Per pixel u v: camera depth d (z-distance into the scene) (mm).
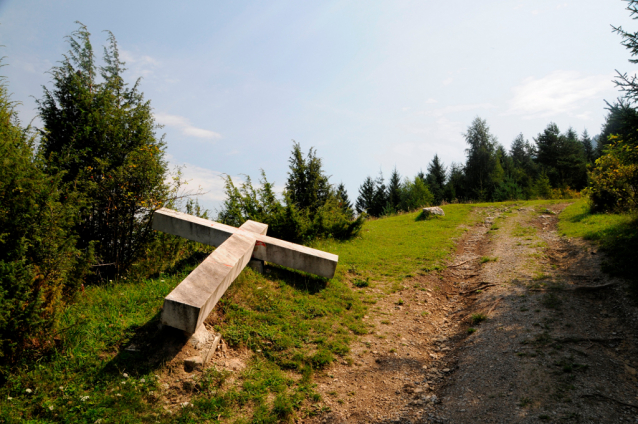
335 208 15891
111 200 8484
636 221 10461
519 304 7418
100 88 9938
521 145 74562
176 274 7906
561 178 44188
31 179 5164
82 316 5570
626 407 4219
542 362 5230
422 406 4887
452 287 9922
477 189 48281
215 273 6309
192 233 8633
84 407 4145
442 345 6824
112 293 6773
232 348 5895
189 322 5203
